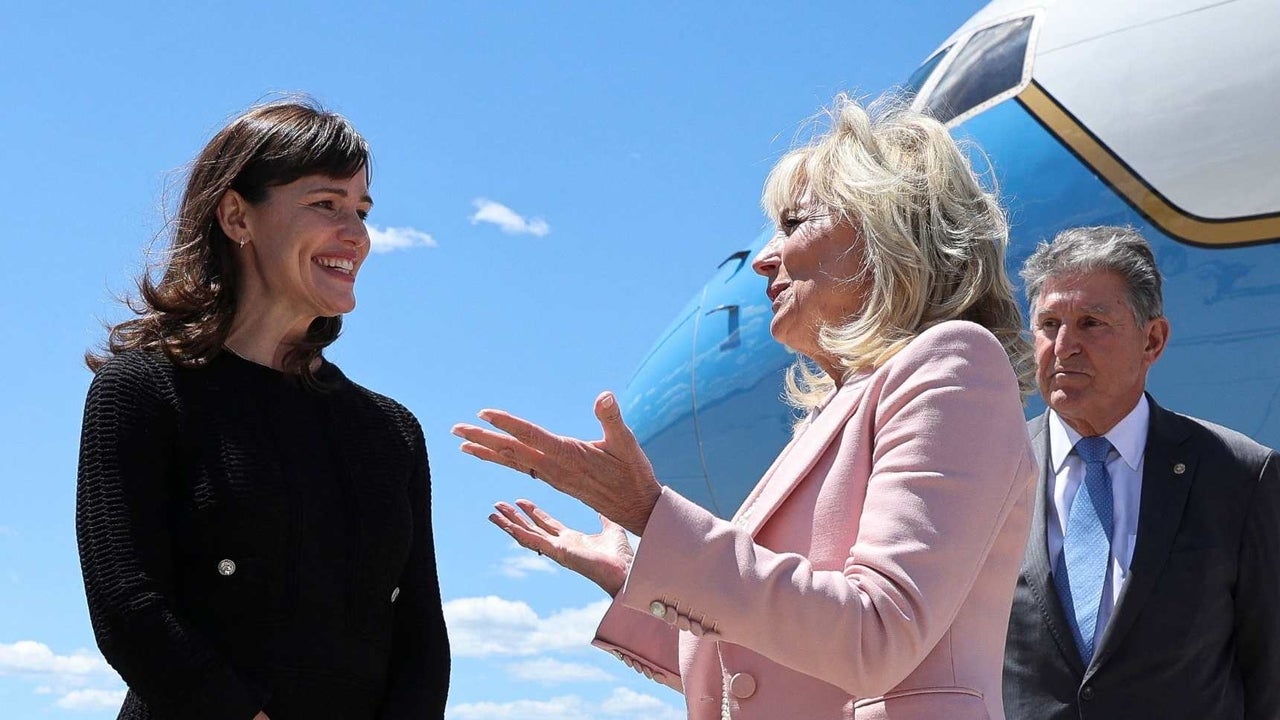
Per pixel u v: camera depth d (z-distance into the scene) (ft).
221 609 10.23
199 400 10.64
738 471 28.66
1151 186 24.62
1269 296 23.41
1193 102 24.85
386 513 11.17
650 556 8.96
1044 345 15.99
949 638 9.31
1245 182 24.00
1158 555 14.90
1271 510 15.07
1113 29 26.40
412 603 11.69
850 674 8.71
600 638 11.29
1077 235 16.01
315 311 11.18
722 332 29.27
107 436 10.33
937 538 8.83
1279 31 24.89
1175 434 15.65
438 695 11.33
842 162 10.44
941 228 10.20
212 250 11.05
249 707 9.80
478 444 9.11
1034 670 15.15
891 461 9.20
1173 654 14.69
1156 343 15.97
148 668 9.80
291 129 11.09
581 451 9.04
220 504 10.31
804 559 9.02
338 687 10.55
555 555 10.98
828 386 12.02
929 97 28.71
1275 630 14.83
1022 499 9.61
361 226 11.30
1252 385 23.31
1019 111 26.55
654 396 30.50
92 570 10.05
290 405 11.04
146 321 11.01
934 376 9.32
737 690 9.66
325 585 10.62
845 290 10.37
